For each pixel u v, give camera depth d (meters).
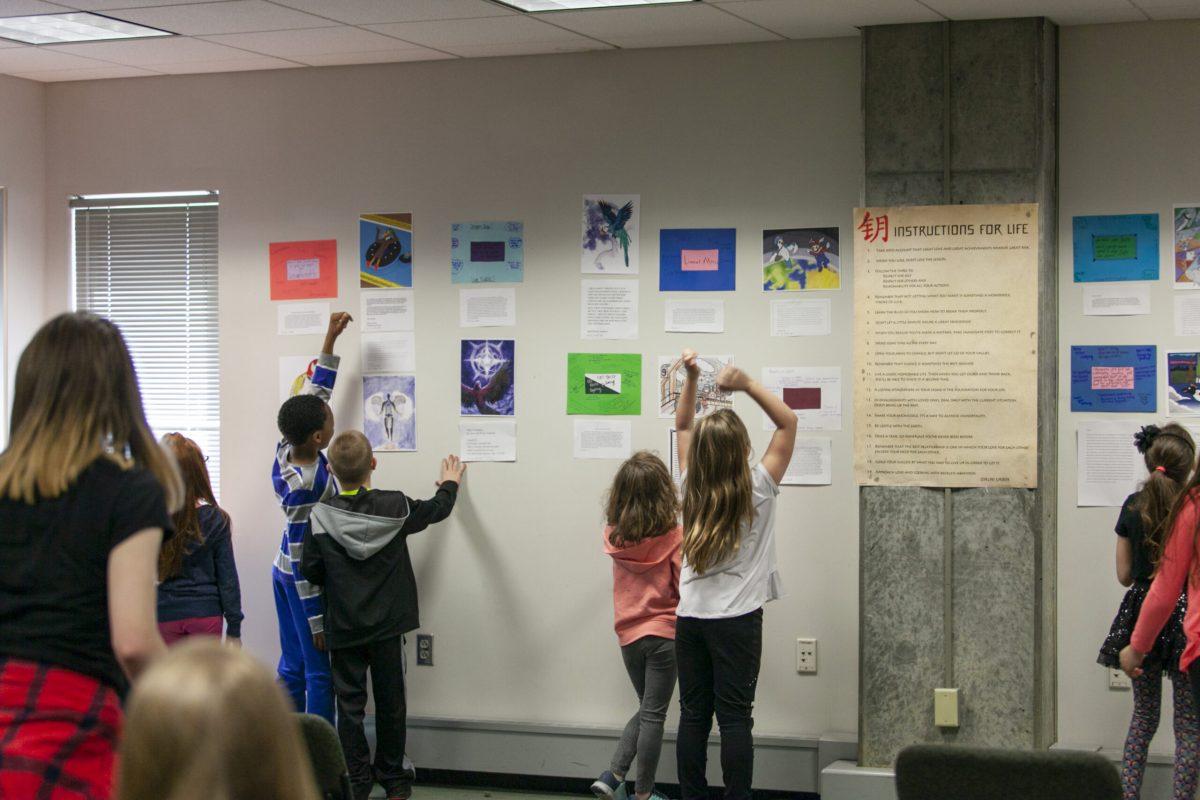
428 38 4.88
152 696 1.21
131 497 2.13
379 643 4.71
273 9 4.44
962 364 4.56
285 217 5.47
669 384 5.07
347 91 5.39
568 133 5.16
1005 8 4.39
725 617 3.99
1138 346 4.69
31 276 5.72
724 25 4.68
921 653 4.62
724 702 4.02
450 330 5.29
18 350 5.66
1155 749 4.68
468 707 5.29
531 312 5.21
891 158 4.63
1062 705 4.78
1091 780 2.31
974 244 4.54
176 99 5.60
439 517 4.96
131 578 2.09
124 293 5.75
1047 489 4.61
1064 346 4.77
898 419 4.62
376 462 5.38
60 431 2.15
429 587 5.34
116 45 5.02
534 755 5.17
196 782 1.19
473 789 5.21
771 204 4.96
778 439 4.15
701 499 4.01
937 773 2.37
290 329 5.46
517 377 5.22
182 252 5.67
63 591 2.12
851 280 4.88
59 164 5.77
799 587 4.94
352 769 4.71
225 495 5.55
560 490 5.19
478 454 5.27
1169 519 3.38
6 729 2.04
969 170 4.56
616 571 4.59
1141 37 4.66
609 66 5.11
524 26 4.69
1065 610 4.77
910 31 4.61
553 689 5.21
